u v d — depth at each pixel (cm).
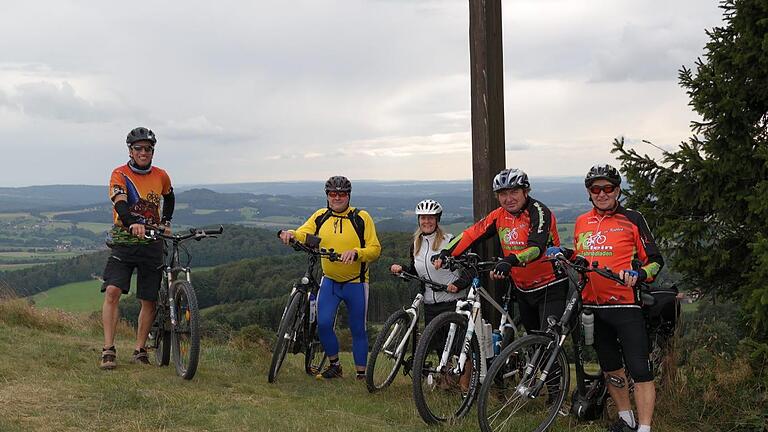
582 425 518
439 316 505
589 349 534
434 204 602
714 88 667
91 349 681
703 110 675
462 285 583
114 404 479
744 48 661
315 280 646
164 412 467
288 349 628
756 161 651
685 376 559
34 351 623
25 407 455
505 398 516
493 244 622
